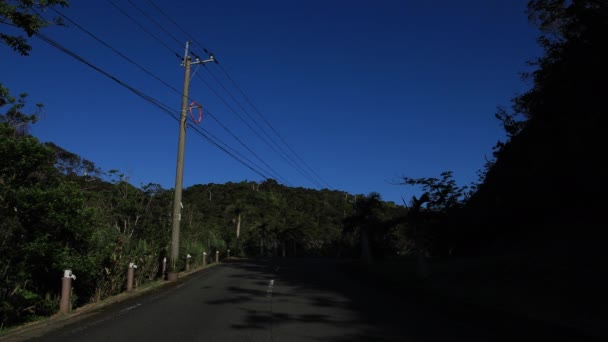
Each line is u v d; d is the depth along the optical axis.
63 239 11.67
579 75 17.48
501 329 9.34
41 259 10.75
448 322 10.11
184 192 89.62
